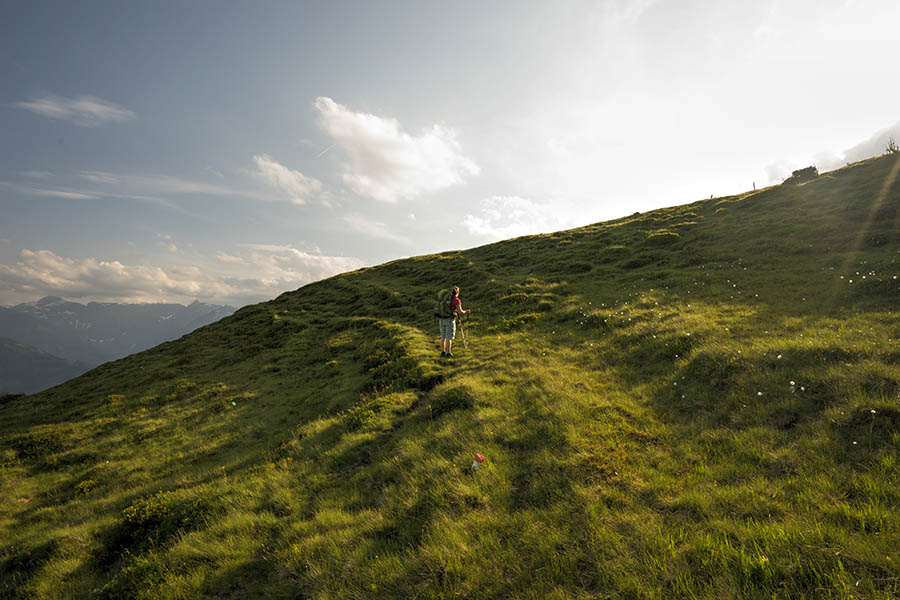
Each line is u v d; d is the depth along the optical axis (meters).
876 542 4.55
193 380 26.38
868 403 7.38
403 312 31.50
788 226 27.31
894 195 26.00
